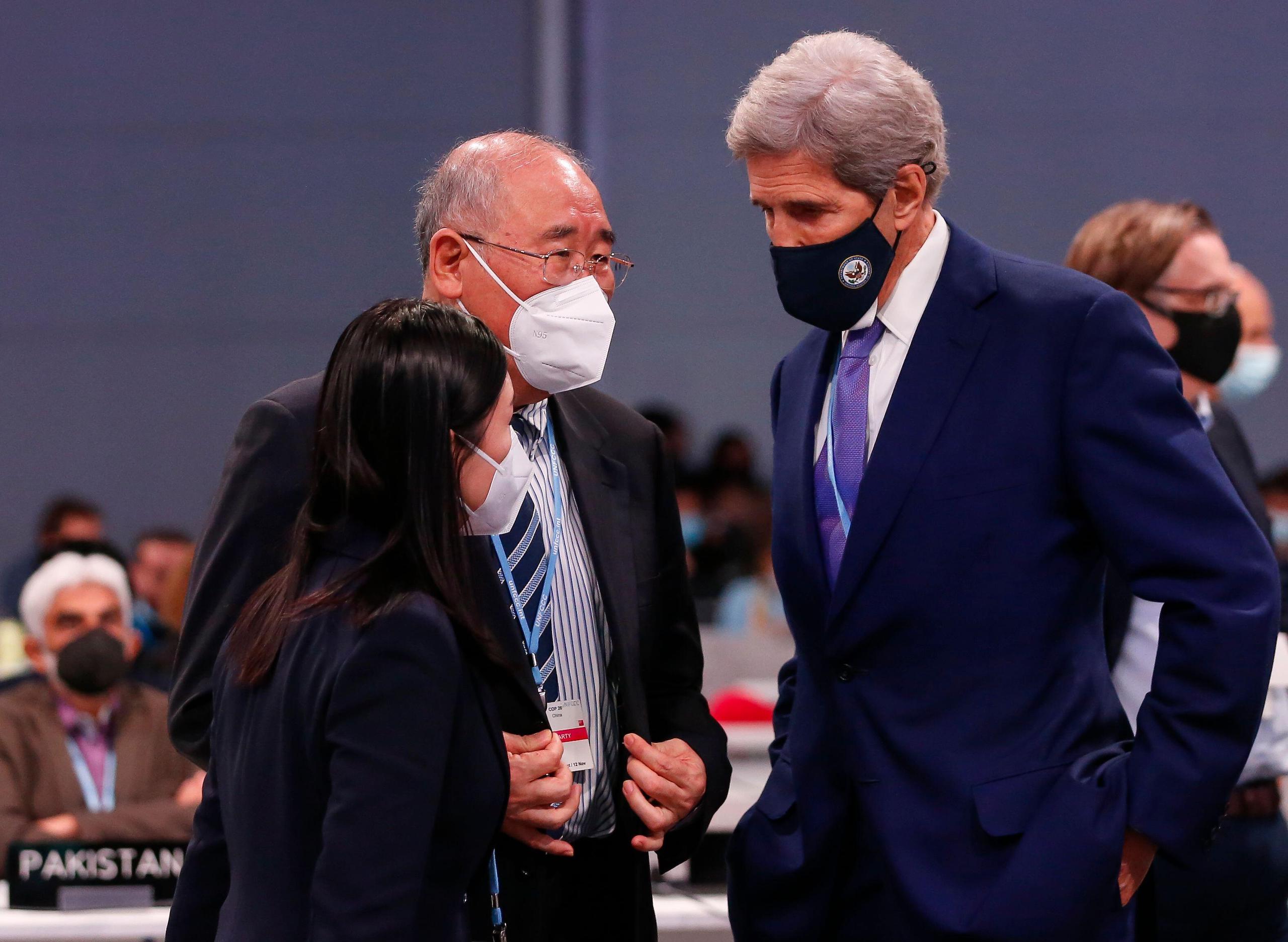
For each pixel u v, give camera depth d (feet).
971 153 101.86
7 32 96.37
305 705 16.97
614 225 101.40
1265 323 40.45
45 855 28.40
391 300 18.86
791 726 22.59
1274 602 18.95
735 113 20.95
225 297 98.78
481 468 18.72
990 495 20.03
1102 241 27.81
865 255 20.16
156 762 38.27
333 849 16.08
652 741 24.00
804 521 21.57
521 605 21.81
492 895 20.17
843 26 101.45
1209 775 18.69
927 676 20.29
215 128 98.53
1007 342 20.34
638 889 22.68
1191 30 101.76
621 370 101.30
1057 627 20.12
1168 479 19.16
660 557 24.53
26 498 96.73
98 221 97.50
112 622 39.14
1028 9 101.65
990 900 19.24
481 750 17.66
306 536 18.16
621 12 100.99
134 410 97.86
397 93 99.91
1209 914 26.11
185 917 18.98
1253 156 102.12
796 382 23.03
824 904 21.49
